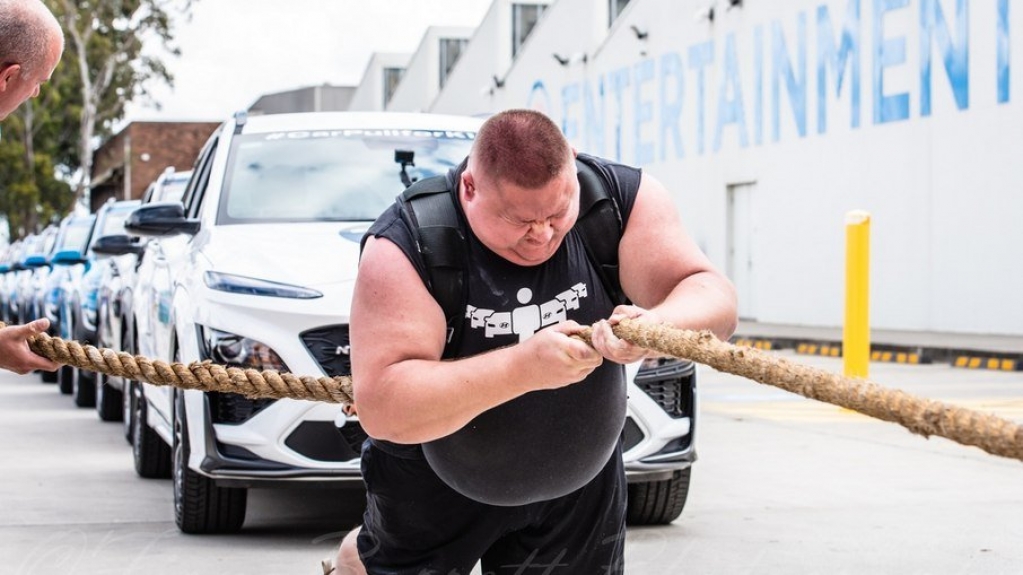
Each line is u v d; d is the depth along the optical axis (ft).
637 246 9.55
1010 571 16.92
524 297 9.36
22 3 10.20
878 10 64.85
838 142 68.44
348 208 20.84
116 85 166.40
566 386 9.55
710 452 27.43
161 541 18.90
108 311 33.40
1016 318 57.16
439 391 8.65
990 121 57.88
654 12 86.99
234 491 18.85
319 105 217.97
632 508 19.65
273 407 17.54
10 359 10.31
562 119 102.73
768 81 74.43
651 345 7.80
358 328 9.16
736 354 7.38
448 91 134.31
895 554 17.88
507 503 9.85
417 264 9.15
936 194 61.52
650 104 88.17
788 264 73.72
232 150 22.27
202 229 20.68
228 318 17.98
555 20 103.40
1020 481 23.57
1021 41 55.93
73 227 55.01
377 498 10.30
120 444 30.60
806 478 24.07
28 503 22.09
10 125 175.01
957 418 6.60
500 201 8.73
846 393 6.93
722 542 18.70
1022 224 56.39
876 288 65.87
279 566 17.29
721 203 79.71
